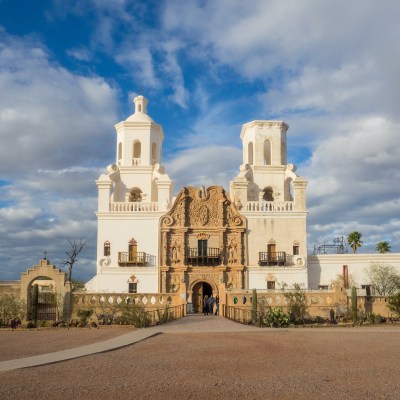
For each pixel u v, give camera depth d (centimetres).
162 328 3262
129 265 5681
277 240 5753
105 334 2911
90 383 1502
